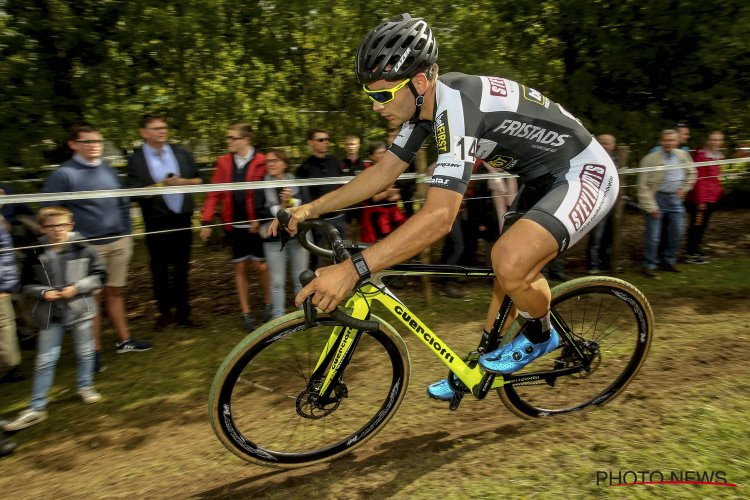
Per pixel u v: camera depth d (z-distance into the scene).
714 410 2.34
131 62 6.12
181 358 3.62
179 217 3.95
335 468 2.17
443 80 1.82
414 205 4.79
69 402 3.07
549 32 7.83
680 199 5.03
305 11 6.70
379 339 2.14
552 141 1.94
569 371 2.36
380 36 1.68
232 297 4.87
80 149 3.35
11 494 2.23
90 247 3.01
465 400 2.69
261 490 2.07
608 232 5.19
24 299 2.83
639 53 7.55
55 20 5.42
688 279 4.94
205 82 6.43
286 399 2.60
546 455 2.11
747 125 7.74
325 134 4.11
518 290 1.87
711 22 7.02
